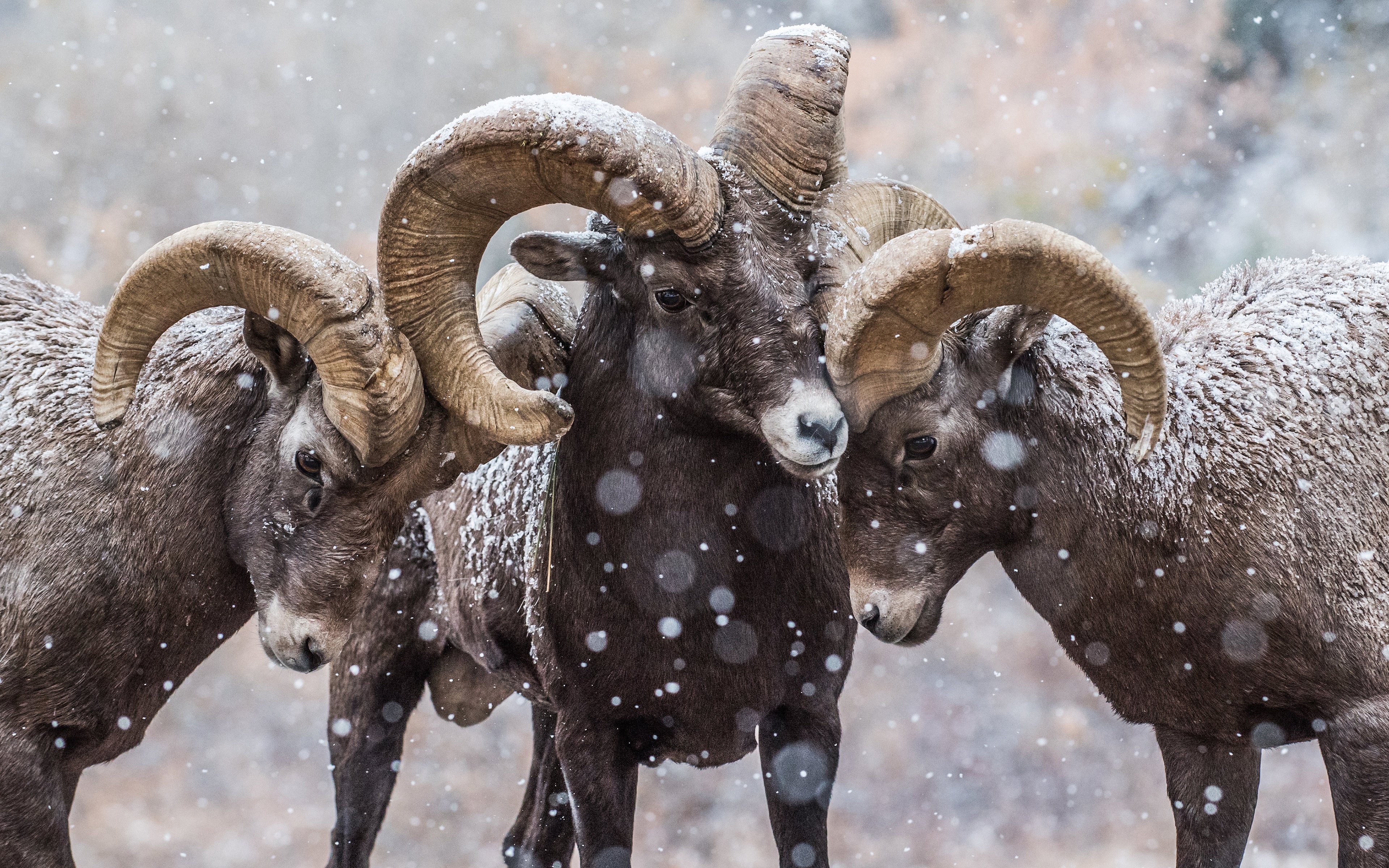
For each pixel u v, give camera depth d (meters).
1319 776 38.38
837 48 17.00
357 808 24.06
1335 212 60.59
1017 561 19.34
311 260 16.38
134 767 42.38
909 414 17.91
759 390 16.75
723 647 19.09
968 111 64.12
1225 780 19.92
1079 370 18.72
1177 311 20.47
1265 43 64.25
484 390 16.86
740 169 16.98
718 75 66.94
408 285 16.86
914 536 18.70
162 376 18.89
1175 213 61.28
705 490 18.48
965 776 39.72
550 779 24.47
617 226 16.80
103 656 18.52
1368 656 17.92
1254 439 18.38
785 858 19.89
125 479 18.58
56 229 64.44
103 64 67.25
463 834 38.16
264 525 18.34
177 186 66.00
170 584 18.81
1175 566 18.36
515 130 16.19
